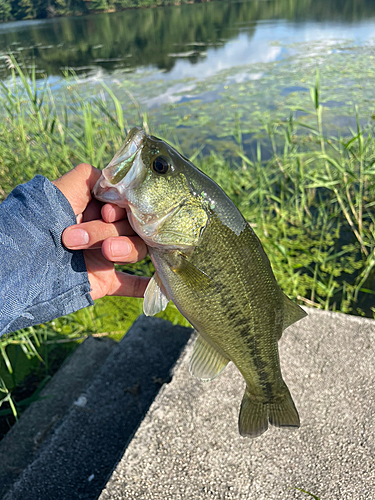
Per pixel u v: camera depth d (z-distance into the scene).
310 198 0.95
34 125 0.96
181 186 0.29
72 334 0.63
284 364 0.41
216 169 1.03
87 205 0.30
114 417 0.41
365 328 0.44
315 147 1.12
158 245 0.29
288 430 0.36
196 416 0.37
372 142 0.96
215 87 1.67
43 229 0.25
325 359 0.41
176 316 0.65
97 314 0.67
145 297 0.31
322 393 0.38
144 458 0.34
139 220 0.28
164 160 0.29
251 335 0.31
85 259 0.31
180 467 0.33
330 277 0.69
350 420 0.36
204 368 0.32
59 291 0.27
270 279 0.32
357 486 0.32
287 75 1.75
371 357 0.41
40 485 0.36
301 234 0.85
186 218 0.29
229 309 0.30
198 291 0.30
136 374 0.46
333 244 0.82
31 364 0.59
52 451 0.39
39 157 0.88
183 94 1.61
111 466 0.37
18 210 0.25
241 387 0.39
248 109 1.40
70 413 0.42
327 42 2.31
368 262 0.73
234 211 0.30
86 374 0.52
